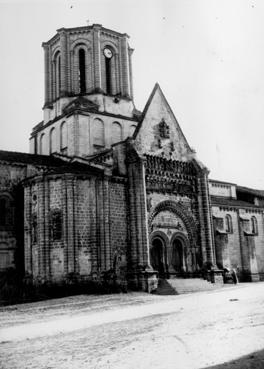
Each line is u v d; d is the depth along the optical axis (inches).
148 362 458.3
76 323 798.5
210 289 1667.1
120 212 1625.2
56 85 2143.2
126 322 777.6
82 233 1501.0
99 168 1631.4
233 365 423.2
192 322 717.3
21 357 534.6
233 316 762.2
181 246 1834.4
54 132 2095.2
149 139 1792.6
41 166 1744.6
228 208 2311.8
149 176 1737.2
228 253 2033.7
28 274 1524.4
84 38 2059.5
